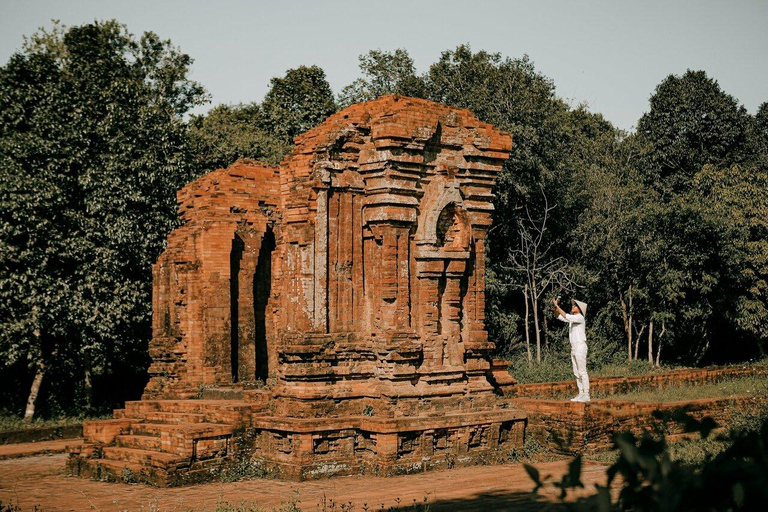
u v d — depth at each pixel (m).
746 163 65.25
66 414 36.12
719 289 48.50
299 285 22.86
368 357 23.44
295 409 22.33
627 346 54.28
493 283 49.41
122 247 35.06
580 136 61.69
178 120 40.16
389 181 23.38
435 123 24.08
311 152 23.59
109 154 35.44
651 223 49.47
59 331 33.44
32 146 33.47
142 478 21.69
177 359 28.50
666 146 65.75
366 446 22.55
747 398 29.03
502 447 24.61
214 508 18.36
